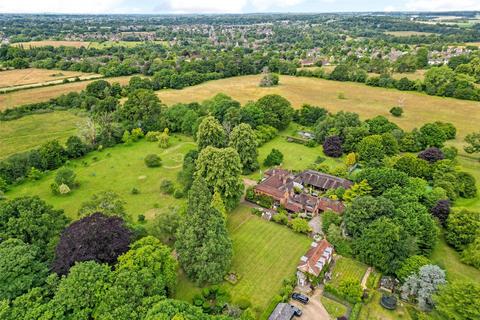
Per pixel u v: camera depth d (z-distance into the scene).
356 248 64.31
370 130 121.12
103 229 54.81
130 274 47.41
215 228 59.00
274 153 105.88
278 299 54.75
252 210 80.94
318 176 93.12
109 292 44.38
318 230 74.44
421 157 99.44
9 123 140.50
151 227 65.88
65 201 85.00
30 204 61.72
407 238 60.50
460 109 156.50
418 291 53.38
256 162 103.94
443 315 51.28
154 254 51.72
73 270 46.38
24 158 98.44
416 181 81.00
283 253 67.19
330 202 80.56
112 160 109.44
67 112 155.25
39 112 153.12
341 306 54.81
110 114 134.25
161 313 41.84
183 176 89.00
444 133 115.31
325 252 63.09
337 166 104.25
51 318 41.59
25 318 41.41
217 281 57.12
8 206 60.34
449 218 69.94
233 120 124.31
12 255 49.47
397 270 58.94
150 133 125.94
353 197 80.31
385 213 66.88
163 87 192.88
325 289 57.31
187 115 131.38
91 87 171.12
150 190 90.81
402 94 182.38
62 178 89.25
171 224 65.75
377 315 53.31
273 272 62.12
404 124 139.88
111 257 52.44
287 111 135.50
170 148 119.38
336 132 117.56
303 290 57.91
